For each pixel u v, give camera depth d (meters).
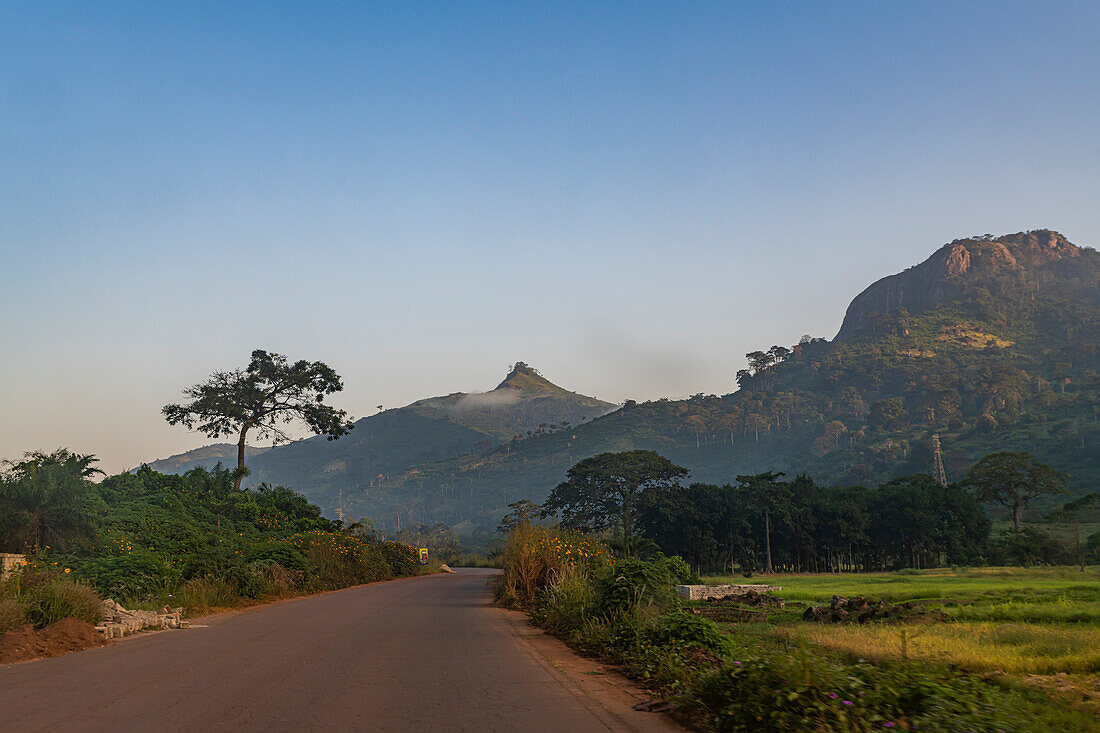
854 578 56.19
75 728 6.26
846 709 6.07
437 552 105.06
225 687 8.25
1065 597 24.78
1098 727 6.43
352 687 8.32
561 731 6.41
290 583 27.45
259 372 53.09
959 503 83.81
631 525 88.38
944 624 16.94
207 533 29.03
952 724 5.76
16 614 12.07
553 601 16.45
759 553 86.81
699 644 10.45
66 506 20.64
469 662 10.50
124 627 13.55
